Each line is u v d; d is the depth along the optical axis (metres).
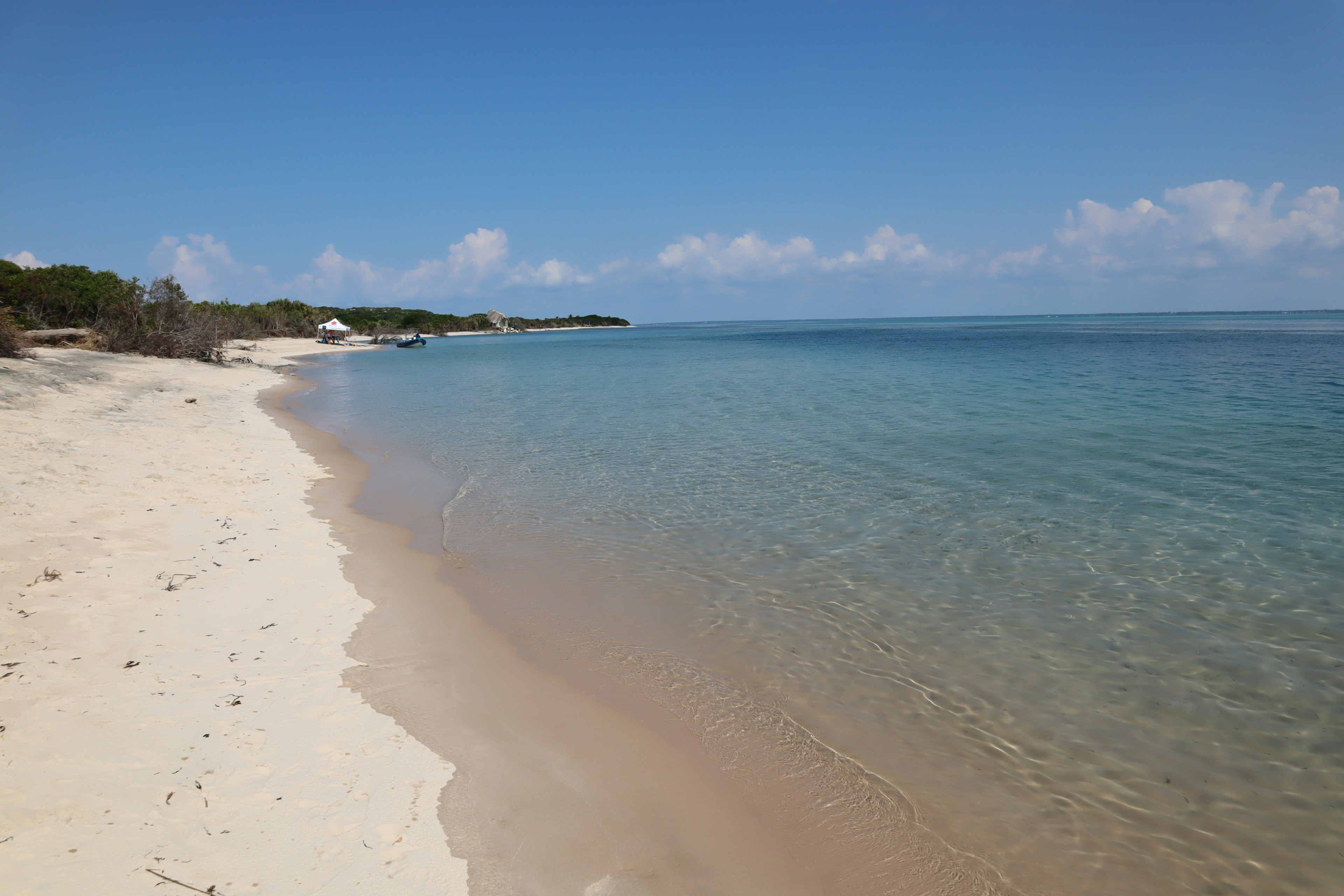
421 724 5.00
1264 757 4.96
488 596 7.68
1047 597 7.62
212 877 3.31
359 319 121.50
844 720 5.41
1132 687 5.86
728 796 4.48
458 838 3.84
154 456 12.67
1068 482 12.23
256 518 9.77
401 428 20.16
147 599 6.56
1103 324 156.00
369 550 8.95
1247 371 31.92
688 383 33.59
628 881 3.67
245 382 32.47
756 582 8.14
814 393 27.27
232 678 5.36
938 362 43.03
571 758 4.77
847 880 3.83
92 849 3.39
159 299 40.78
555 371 44.53
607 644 6.57
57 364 23.33
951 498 11.42
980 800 4.53
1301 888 3.86
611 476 13.51
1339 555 8.65
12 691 4.72
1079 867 3.99
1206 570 8.26
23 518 8.26
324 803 4.00
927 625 7.01
